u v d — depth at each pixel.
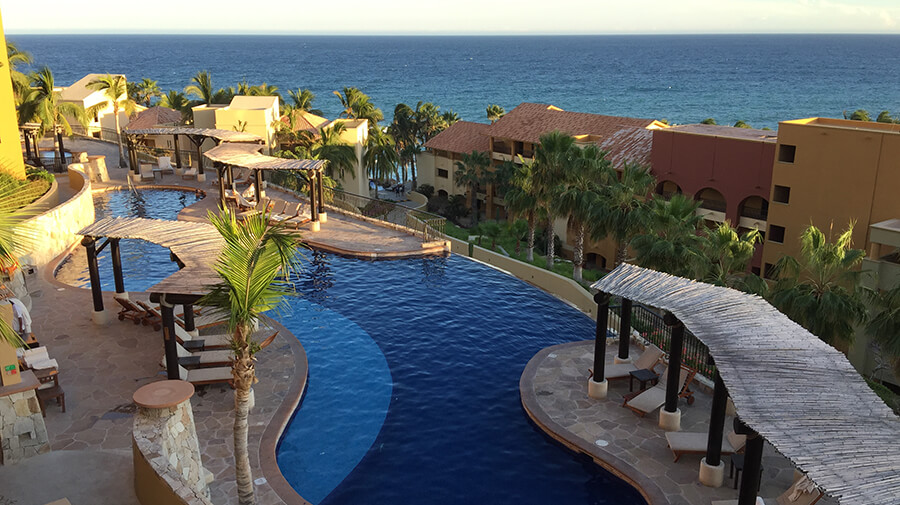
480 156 67.50
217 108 64.81
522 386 19.44
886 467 9.47
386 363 21.56
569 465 16.06
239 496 13.05
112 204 41.88
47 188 36.81
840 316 22.41
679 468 15.34
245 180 47.66
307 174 37.38
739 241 26.08
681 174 45.50
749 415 10.91
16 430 13.30
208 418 16.86
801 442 10.12
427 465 15.99
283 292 13.22
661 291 16.86
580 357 21.41
